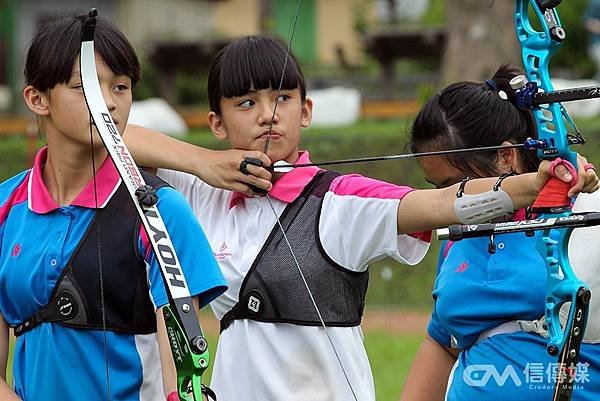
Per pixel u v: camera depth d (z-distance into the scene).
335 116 32.16
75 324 7.42
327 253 8.32
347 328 8.44
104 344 7.40
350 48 56.56
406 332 21.38
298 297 8.34
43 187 7.68
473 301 8.12
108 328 7.41
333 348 8.35
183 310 6.78
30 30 48.88
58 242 7.50
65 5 49.12
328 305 8.37
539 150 7.29
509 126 8.31
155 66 43.28
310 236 8.37
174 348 6.80
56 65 7.45
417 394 8.86
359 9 50.69
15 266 7.54
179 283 6.86
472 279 8.13
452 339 8.59
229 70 8.67
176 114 33.69
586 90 7.08
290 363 8.31
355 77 41.56
